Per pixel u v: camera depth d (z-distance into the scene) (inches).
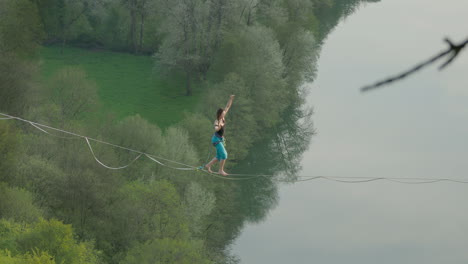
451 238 2425.0
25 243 1456.7
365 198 2770.7
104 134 2317.9
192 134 2573.8
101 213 1886.1
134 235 1855.3
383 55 4576.8
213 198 2170.3
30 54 2797.7
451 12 6028.5
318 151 3171.8
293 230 2480.3
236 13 3440.0
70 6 4143.7
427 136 3393.2
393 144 3280.0
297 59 3383.4
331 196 2783.0
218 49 3457.2
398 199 2770.7
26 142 2064.5
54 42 4254.4
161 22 4089.6
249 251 2295.8
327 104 3750.0
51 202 1849.2
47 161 1978.3
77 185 1812.3
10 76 2273.6
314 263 2224.4
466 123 3585.1
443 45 113.9
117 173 2022.6
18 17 2755.9
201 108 2856.8
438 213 2640.3
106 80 3671.3
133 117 2381.9
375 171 2992.1
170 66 3464.6
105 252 1809.8
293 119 3494.1
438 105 3868.1
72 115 2506.2
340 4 5905.5
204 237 2225.6
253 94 3006.9
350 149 3203.7
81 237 1777.8
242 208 2652.6
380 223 2556.6
